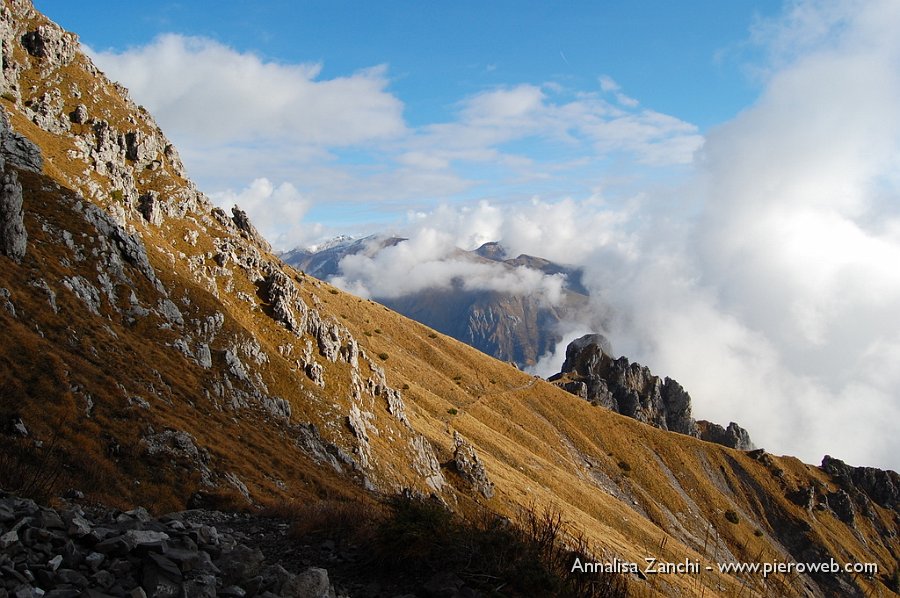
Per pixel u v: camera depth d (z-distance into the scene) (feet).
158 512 108.17
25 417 112.57
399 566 39.70
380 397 406.00
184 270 341.21
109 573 29.12
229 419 213.05
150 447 138.41
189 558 32.60
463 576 36.17
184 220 407.64
